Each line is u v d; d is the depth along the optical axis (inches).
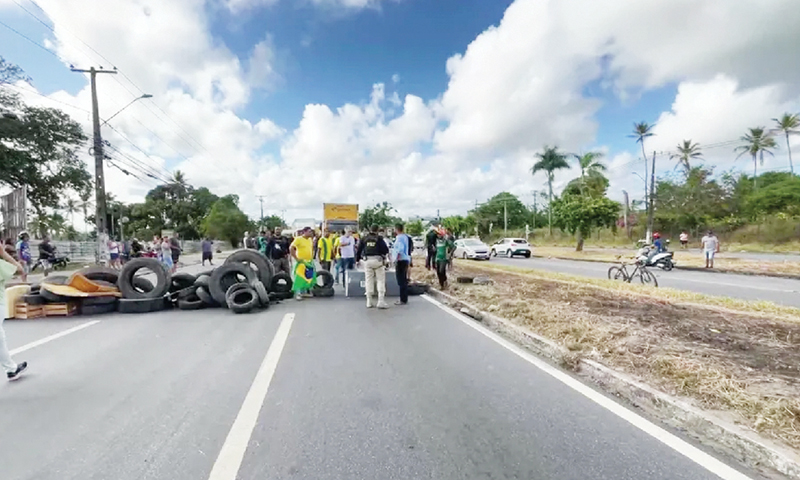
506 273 696.4
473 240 1248.8
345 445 140.2
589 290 468.1
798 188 1542.8
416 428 152.1
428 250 697.6
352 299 463.8
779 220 1380.4
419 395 182.4
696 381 179.2
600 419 159.3
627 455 133.3
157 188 3038.9
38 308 369.7
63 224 1747.0
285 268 677.3
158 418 161.2
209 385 195.3
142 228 2736.2
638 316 318.0
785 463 122.0
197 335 295.6
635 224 1957.4
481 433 148.2
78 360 236.2
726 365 202.1
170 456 134.2
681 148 2134.6
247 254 464.1
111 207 2618.1
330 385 194.2
